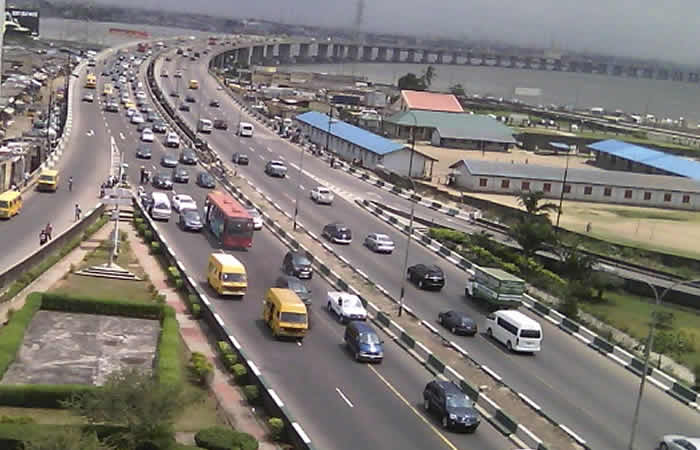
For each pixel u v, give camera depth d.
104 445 35.41
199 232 89.75
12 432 36.84
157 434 38.62
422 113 199.50
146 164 125.12
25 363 49.06
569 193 146.62
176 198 98.56
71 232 77.06
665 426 54.09
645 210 144.50
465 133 194.25
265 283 74.12
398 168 151.50
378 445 44.56
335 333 63.28
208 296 67.75
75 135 141.00
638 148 185.88
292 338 59.91
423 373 57.53
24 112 163.75
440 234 100.00
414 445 45.28
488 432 48.78
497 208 124.75
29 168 112.12
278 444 43.38
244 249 85.12
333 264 84.19
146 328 58.31
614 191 148.25
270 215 103.06
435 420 49.19
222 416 45.69
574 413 54.28
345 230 93.50
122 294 65.44
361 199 120.81
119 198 75.38
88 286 66.38
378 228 104.38
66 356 50.97
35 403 42.66
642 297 88.25
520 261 90.75
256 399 48.22
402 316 70.12
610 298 87.00
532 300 77.94
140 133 150.50
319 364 56.03
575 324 72.00
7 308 58.31
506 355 64.12
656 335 72.25
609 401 57.34
